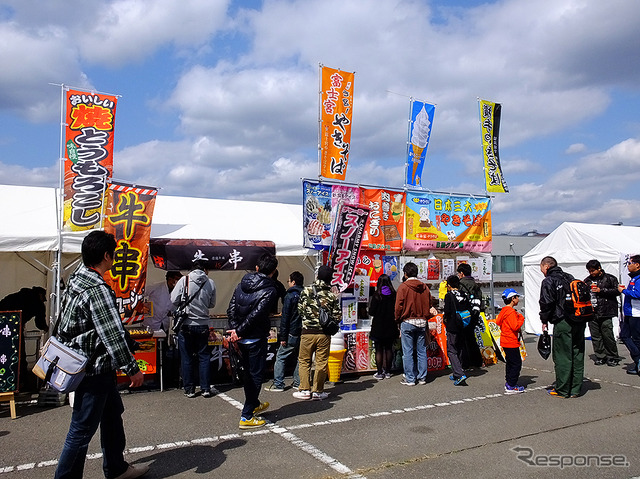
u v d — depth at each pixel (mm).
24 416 6074
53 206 8047
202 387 6961
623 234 13453
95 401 3617
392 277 9195
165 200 9594
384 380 8047
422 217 9625
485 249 10414
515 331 7203
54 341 3576
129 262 7199
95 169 7184
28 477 4258
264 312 5406
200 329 6945
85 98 7246
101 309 3592
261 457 4684
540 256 13602
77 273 3770
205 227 8578
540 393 7180
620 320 10391
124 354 3605
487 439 5219
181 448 4926
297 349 7609
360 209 8547
